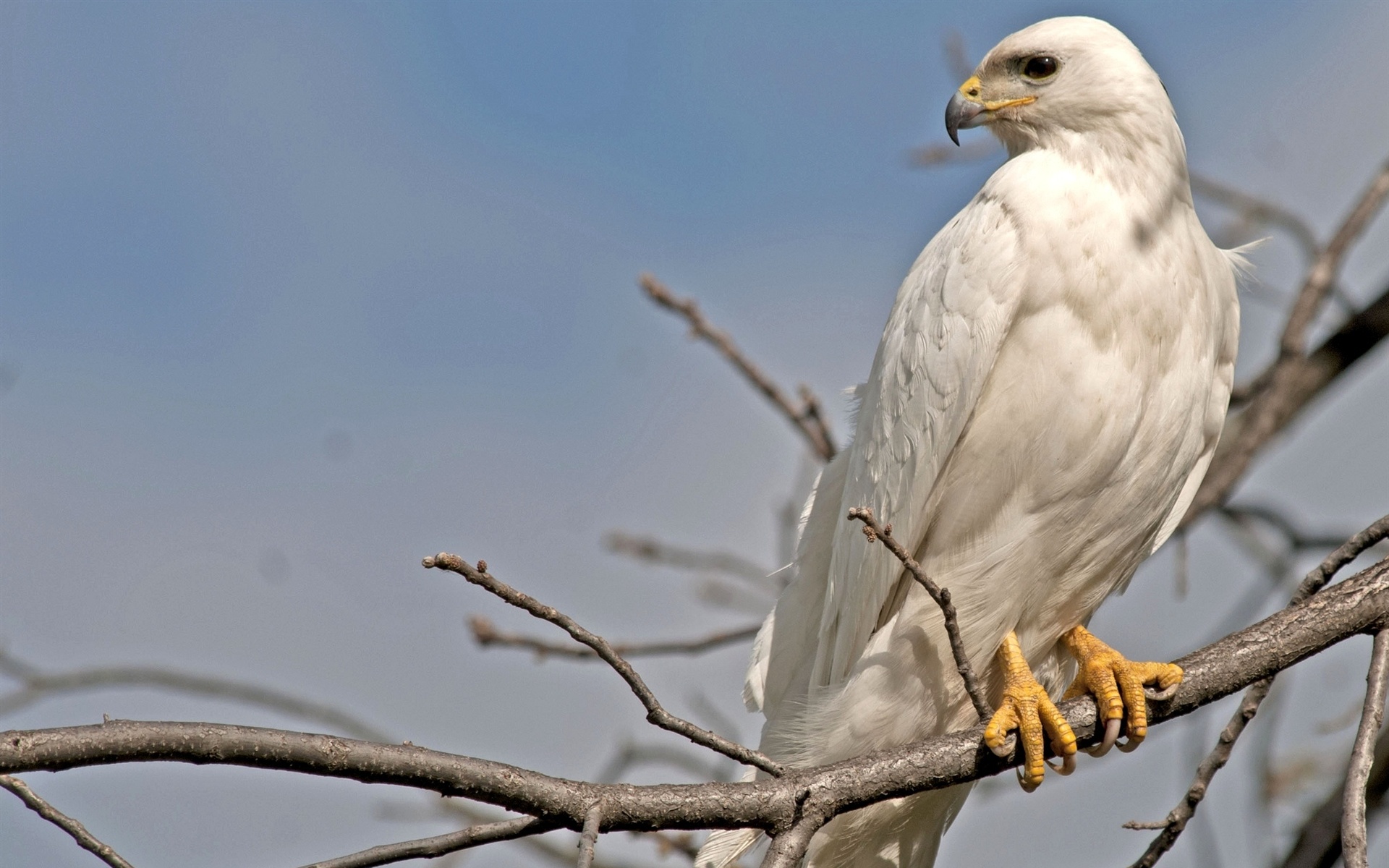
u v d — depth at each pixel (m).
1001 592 8.67
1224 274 8.83
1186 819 7.71
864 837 9.08
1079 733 7.89
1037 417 8.27
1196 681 7.66
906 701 8.71
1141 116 8.71
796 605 9.58
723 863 7.98
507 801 6.16
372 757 5.96
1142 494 8.60
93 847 5.84
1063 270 8.21
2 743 5.47
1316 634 7.44
